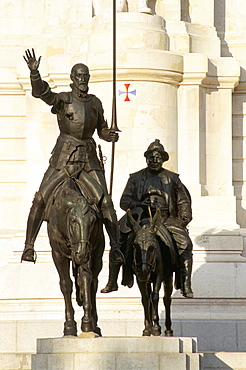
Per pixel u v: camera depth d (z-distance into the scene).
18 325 54.72
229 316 55.78
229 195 66.12
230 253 57.41
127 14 64.81
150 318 44.16
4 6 70.00
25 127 68.62
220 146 66.62
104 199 43.94
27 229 44.31
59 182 44.19
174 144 65.12
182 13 67.81
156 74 63.69
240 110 68.12
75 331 43.25
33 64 43.91
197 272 56.81
